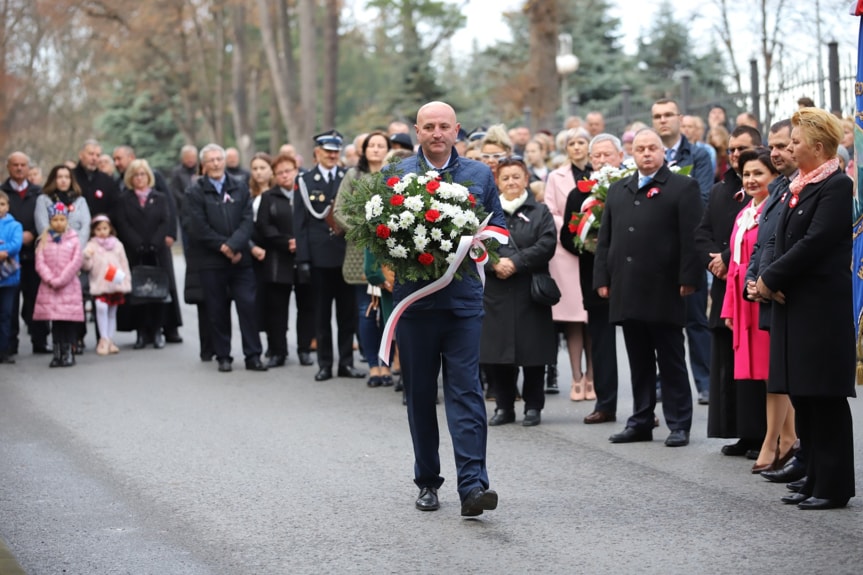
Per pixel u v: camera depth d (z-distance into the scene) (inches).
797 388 286.8
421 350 285.7
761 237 311.3
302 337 548.4
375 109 1711.4
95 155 615.5
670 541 265.1
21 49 1972.2
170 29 1898.4
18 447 381.4
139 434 395.9
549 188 456.4
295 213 501.7
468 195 278.4
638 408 373.4
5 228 563.5
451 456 355.3
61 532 286.2
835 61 618.2
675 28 1615.4
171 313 629.9
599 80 1491.1
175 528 286.8
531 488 315.9
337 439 381.4
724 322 343.0
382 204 276.4
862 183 274.5
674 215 364.8
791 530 271.3
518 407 440.5
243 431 397.1
